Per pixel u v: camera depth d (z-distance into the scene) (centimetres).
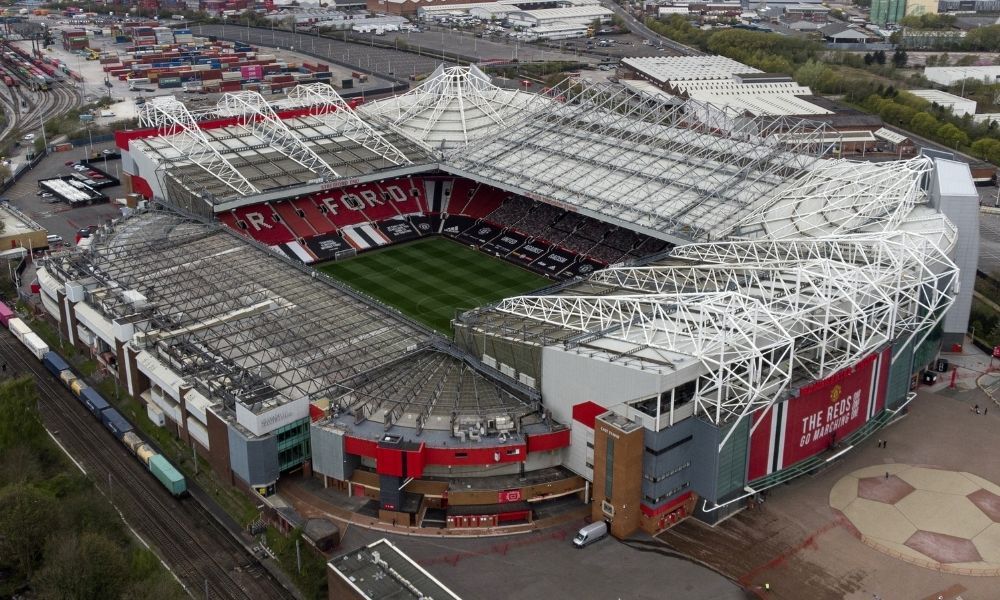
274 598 10088
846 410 12538
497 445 11338
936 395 14550
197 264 16888
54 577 9525
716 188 18675
